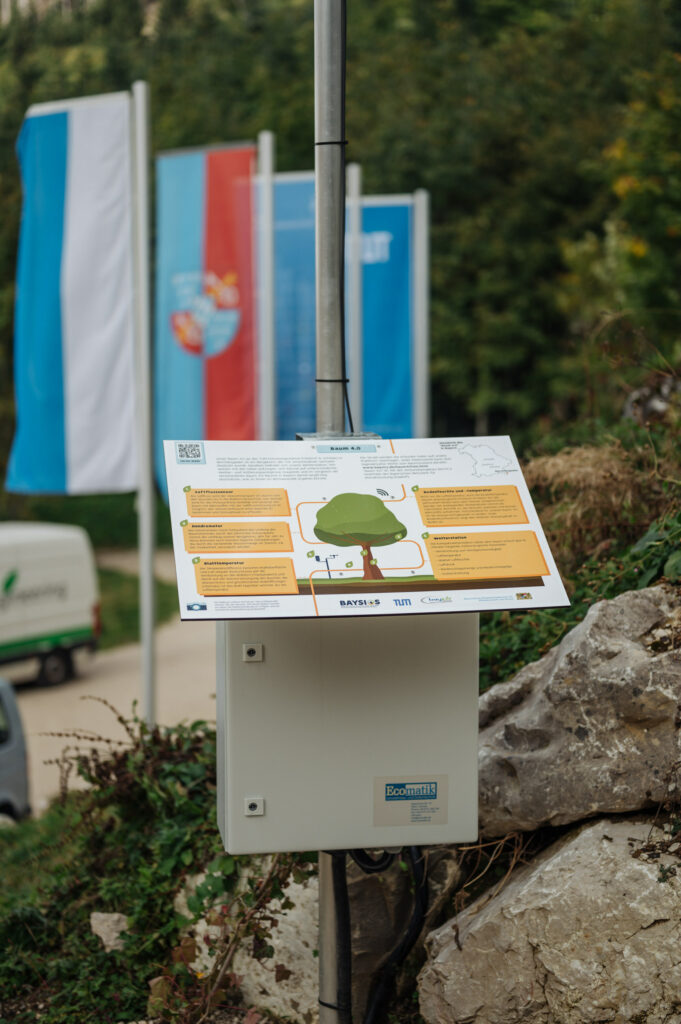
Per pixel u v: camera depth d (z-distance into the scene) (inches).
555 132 1272.1
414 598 110.2
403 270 528.4
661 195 624.7
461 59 1385.3
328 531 114.4
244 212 374.6
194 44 1669.5
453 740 123.3
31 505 1359.5
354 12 1510.8
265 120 1520.7
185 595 107.0
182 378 385.1
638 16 959.6
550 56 1307.8
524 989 127.0
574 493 207.8
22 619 703.7
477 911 138.8
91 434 341.1
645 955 121.4
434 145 1315.2
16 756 389.7
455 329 1268.5
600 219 1248.2
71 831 226.7
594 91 1284.4
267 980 158.2
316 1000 154.3
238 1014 158.2
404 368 531.8
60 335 343.0
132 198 336.5
